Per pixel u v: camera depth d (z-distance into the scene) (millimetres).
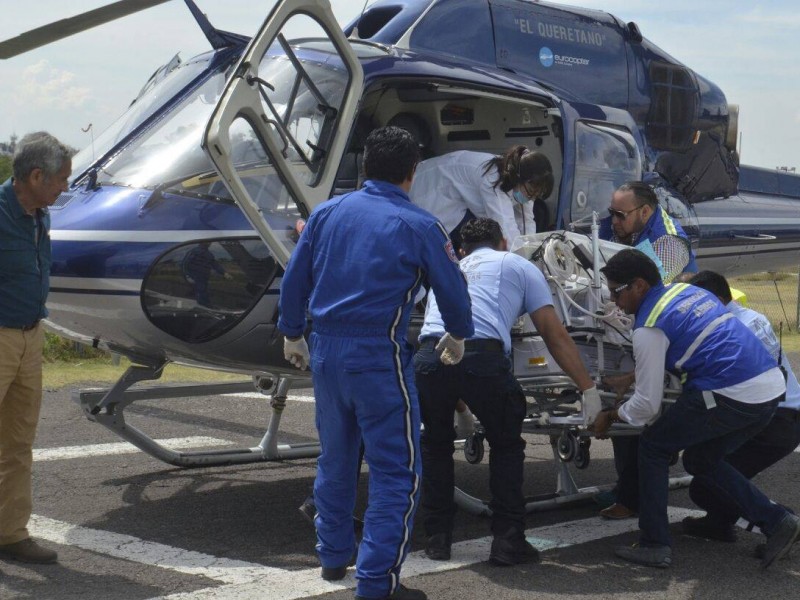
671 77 8508
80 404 5855
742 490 4551
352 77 5152
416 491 3812
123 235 4887
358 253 3760
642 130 8258
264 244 5051
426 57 6105
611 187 7039
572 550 4738
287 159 4797
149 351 5410
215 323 5078
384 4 6785
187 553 4566
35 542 4387
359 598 3771
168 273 4910
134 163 5230
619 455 5371
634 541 4906
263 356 5359
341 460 3982
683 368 4465
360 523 5066
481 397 4379
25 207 4086
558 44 7539
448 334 3971
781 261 10789
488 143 6832
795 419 5000
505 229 5406
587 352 4941
